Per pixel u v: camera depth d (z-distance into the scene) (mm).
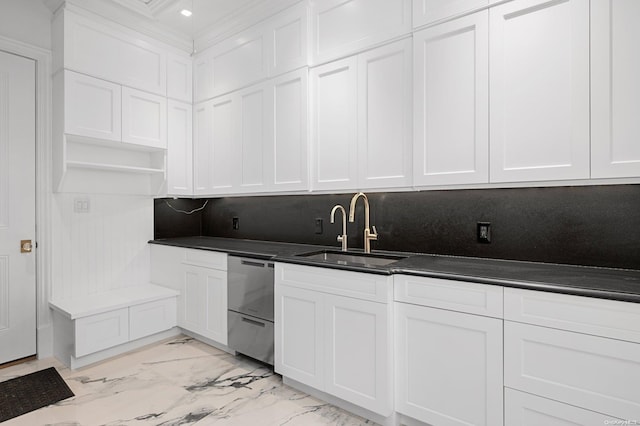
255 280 2326
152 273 3223
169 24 2875
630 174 1366
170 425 1746
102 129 2627
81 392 2062
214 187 3025
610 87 1400
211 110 3039
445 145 1806
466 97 1737
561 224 1768
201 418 1805
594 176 1438
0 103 2379
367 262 2244
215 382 2186
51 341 2596
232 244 2883
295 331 2057
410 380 1666
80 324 2367
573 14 1467
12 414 1837
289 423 1771
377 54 2039
